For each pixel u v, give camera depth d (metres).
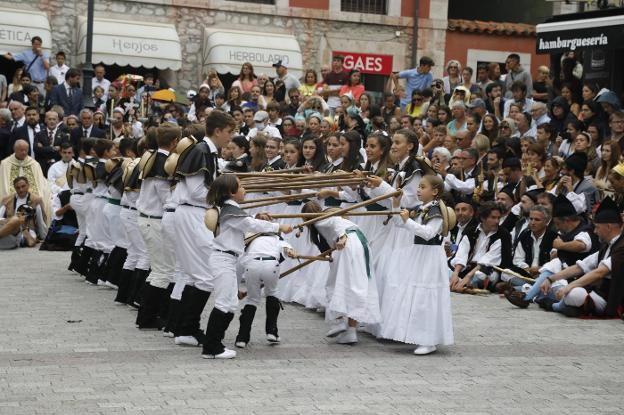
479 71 22.47
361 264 11.41
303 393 9.35
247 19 30.16
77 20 28.80
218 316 10.66
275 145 15.37
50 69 26.27
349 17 30.81
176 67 28.95
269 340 11.51
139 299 13.44
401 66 31.34
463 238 15.41
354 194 13.24
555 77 20.59
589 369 10.53
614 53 19.33
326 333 12.18
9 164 20.31
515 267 14.98
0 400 8.94
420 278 11.30
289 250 11.40
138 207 12.38
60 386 9.44
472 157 16.56
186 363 10.45
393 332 11.27
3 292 14.62
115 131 22.03
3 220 19.55
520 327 12.64
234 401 9.02
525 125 18.28
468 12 33.38
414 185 11.99
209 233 11.22
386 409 8.88
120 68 29.83
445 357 11.02
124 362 10.45
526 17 32.59
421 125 19.00
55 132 21.98
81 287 15.23
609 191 15.13
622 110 16.98
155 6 29.38
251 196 14.83
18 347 11.10
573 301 13.30
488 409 8.96
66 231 19.45
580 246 13.85
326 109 20.50
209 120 11.42
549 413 8.88
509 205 15.69
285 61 29.62
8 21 27.73
